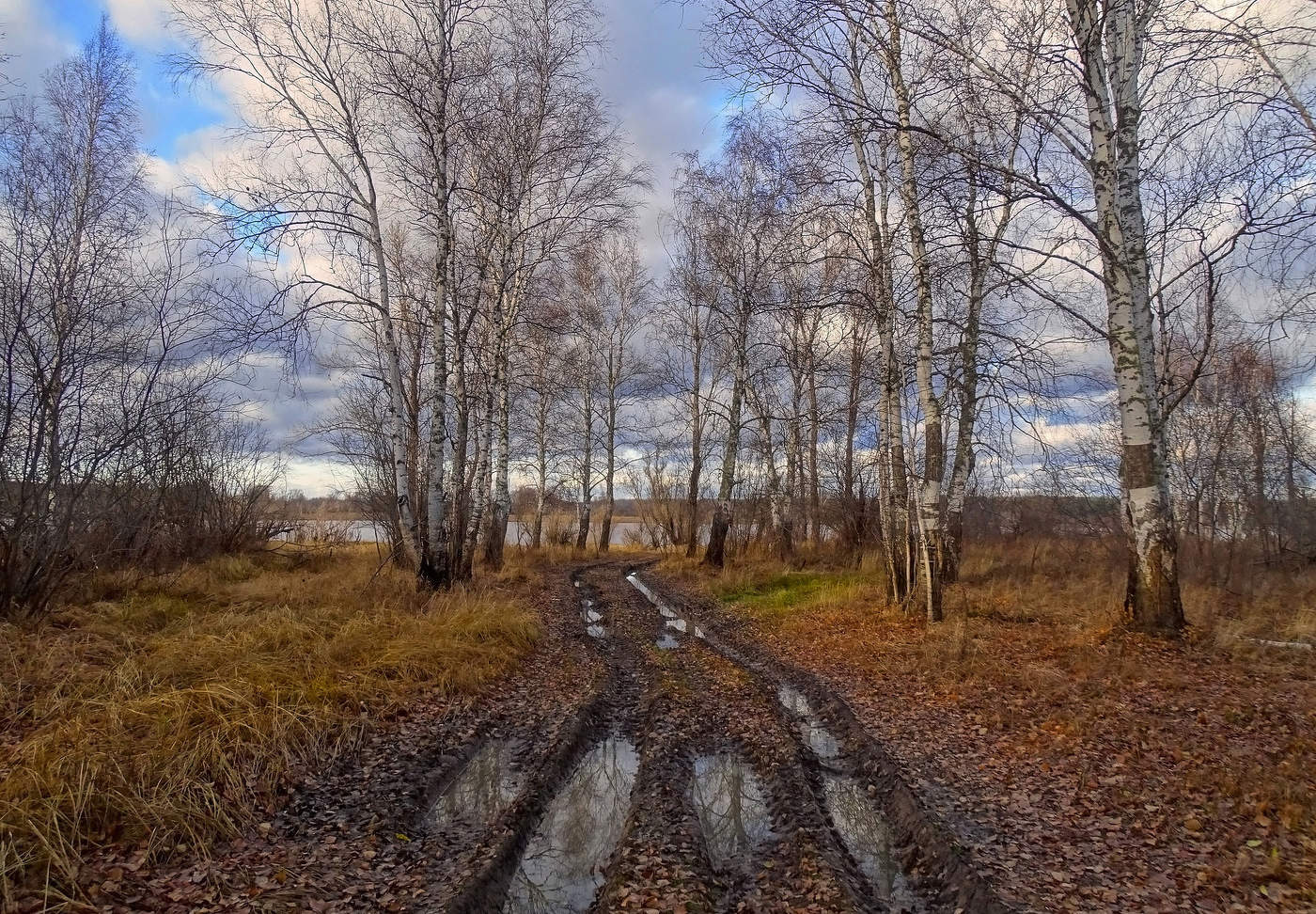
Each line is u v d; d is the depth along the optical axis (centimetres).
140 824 477
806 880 479
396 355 1367
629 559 3225
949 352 1194
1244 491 2070
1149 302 966
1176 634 923
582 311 2677
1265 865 427
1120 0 919
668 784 634
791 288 1683
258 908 416
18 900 393
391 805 581
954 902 454
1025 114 905
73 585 1045
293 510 2309
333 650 869
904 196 1155
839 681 940
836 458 2403
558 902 481
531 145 1530
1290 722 638
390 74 1283
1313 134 725
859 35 1085
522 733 783
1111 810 528
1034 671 837
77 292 974
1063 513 2366
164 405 1089
